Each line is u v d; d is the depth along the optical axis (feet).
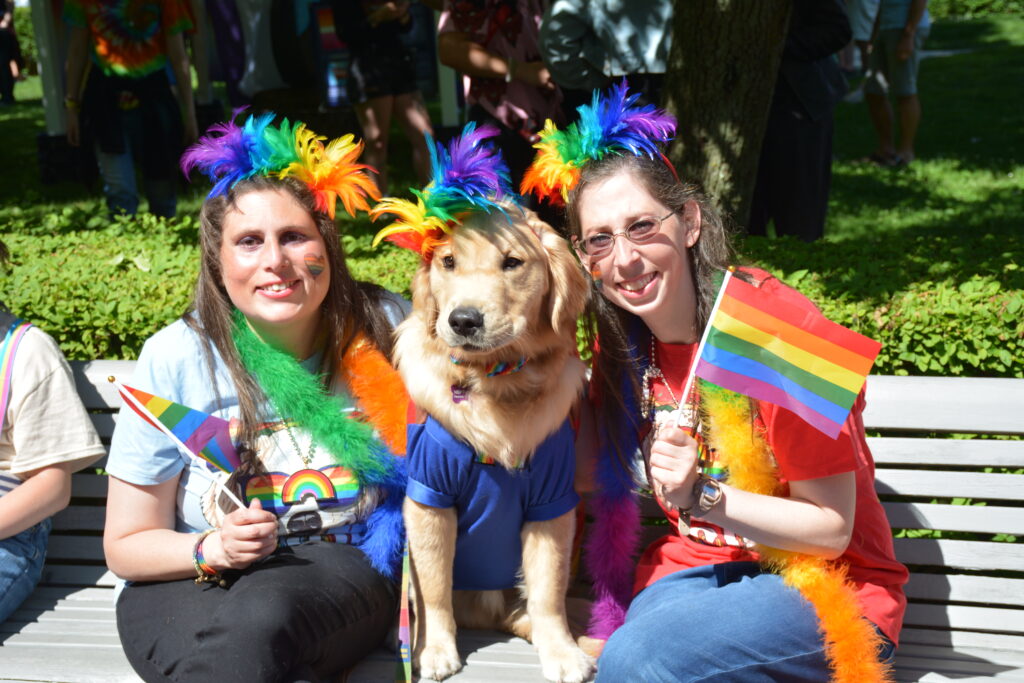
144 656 7.99
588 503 9.61
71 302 11.67
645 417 8.70
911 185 29.71
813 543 7.73
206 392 8.57
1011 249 13.74
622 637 7.77
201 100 35.83
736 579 8.35
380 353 8.98
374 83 23.04
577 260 8.56
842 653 7.38
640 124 8.16
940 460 9.44
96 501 10.75
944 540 9.49
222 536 7.88
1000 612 9.34
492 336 7.77
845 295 11.14
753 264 8.84
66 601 10.09
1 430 9.27
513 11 17.54
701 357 7.74
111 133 22.35
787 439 7.79
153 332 11.51
